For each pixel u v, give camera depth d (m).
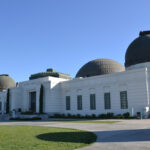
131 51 43.59
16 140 12.70
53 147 10.31
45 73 60.16
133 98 37.31
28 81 57.34
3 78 76.19
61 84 51.16
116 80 40.31
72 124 25.77
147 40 42.19
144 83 36.19
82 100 45.72
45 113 48.47
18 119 44.69
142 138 12.91
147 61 40.53
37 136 14.42
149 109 35.28
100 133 15.91
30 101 56.16
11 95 58.62
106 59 55.44
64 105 49.72
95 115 41.69
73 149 9.92
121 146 10.63
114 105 39.94
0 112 64.12
